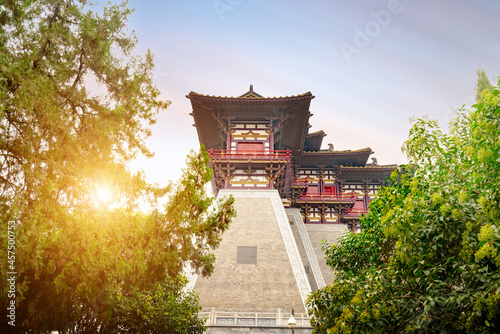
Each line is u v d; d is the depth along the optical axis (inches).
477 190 409.4
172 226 591.2
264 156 1993.1
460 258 415.5
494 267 386.0
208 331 1344.7
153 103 608.4
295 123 2236.7
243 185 2001.7
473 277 385.1
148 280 589.9
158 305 900.6
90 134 527.8
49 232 465.1
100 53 548.4
